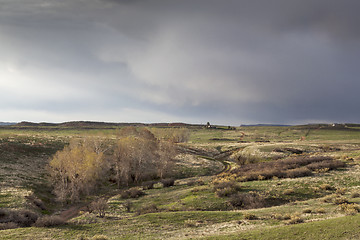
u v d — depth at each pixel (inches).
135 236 698.2
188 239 580.1
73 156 1863.9
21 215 1131.3
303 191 1182.3
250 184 1412.4
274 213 849.5
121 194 1750.7
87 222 985.5
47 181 2085.4
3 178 1834.4
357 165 1581.0
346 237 450.0
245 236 545.3
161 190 1828.2
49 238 709.3
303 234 503.5
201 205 1146.0
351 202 873.5
